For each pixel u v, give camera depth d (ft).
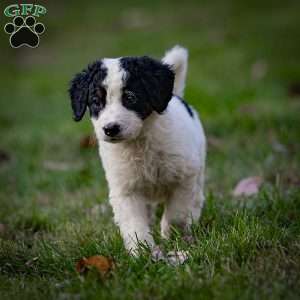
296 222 25.96
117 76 24.88
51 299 20.92
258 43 79.25
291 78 62.80
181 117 27.86
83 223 29.84
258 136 43.91
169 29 100.63
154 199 28.66
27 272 24.71
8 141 51.08
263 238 23.59
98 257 22.79
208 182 35.96
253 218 25.36
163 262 22.88
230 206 29.73
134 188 27.30
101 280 21.71
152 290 20.36
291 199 28.91
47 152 46.52
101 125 24.40
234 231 23.94
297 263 21.54
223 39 85.51
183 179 27.25
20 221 31.86
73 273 22.94
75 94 26.91
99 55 93.25
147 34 99.91
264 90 59.82
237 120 47.75
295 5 106.01
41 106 71.10
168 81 26.05
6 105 73.82
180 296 19.70
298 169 36.11
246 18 99.45
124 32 107.24
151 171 26.86
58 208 33.71
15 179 41.09
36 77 89.15
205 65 73.05
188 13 113.60
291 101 55.47
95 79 25.39
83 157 44.42
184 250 23.89
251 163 38.81
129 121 24.49
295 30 83.30
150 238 26.25
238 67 70.03
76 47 104.01
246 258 22.50
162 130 26.40
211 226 26.96
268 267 21.25
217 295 19.36
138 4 131.03
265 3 110.83
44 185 39.45
